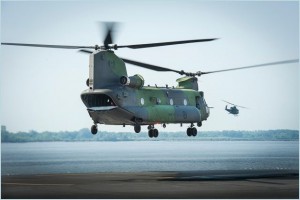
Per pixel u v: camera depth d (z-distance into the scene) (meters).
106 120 72.94
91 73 70.88
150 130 79.62
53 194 56.44
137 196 55.09
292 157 181.25
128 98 72.19
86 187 61.78
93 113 71.38
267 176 74.31
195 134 84.06
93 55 70.75
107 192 57.62
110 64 71.50
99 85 70.88
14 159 189.12
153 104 76.00
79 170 119.94
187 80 85.38
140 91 74.69
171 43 67.06
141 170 115.00
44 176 74.00
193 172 82.06
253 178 71.44
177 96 79.94
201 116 83.56
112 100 70.81
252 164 133.00
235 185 63.75
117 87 71.38
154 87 77.94
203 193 57.28
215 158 173.75
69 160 170.75
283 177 72.94
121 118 72.44
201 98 84.38
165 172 81.88
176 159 168.25
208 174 77.69
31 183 65.62
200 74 86.19
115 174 77.12
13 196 55.41
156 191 58.53
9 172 116.31
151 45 68.75
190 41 65.88
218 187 62.06
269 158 170.62
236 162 142.75
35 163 152.75
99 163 146.62
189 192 57.84
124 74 73.12
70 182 66.56
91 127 74.19
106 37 71.25
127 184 64.25
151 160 162.12
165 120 77.19
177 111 78.75
